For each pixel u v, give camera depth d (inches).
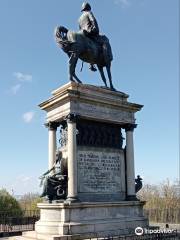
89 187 1289.4
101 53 1465.3
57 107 1343.5
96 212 1242.6
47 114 1401.3
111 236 1180.5
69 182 1218.6
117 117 1395.2
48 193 1248.8
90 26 1453.0
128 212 1336.1
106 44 1473.9
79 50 1371.8
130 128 1428.4
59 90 1357.0
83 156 1301.7
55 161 1322.6
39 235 1179.9
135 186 1425.9
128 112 1438.2
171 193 4995.1
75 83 1311.5
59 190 1257.4
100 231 1211.2
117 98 1417.3
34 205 3865.7
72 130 1253.7
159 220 3058.6
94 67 1508.4
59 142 1359.5
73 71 1358.3
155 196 5027.1
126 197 1380.4
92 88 1349.7
